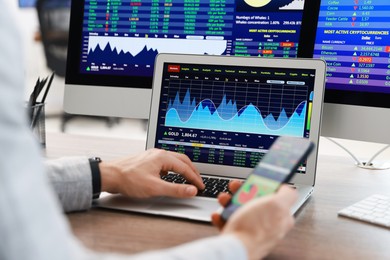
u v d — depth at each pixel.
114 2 1.23
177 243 0.64
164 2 1.21
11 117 0.36
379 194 0.90
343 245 0.66
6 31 0.39
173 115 1.03
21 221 0.35
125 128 2.77
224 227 0.55
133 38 1.23
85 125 2.80
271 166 0.65
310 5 1.10
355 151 1.60
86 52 1.26
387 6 1.04
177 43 1.20
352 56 1.07
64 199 0.74
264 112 0.98
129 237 0.66
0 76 0.37
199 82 1.02
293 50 1.13
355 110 1.07
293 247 0.65
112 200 0.81
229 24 1.17
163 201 0.81
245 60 1.00
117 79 1.24
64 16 2.92
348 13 1.07
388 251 0.64
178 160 0.88
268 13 1.14
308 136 0.94
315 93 0.95
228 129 1.00
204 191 0.87
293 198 0.56
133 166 0.82
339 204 0.86
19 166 0.36
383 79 1.05
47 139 1.40
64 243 0.38
